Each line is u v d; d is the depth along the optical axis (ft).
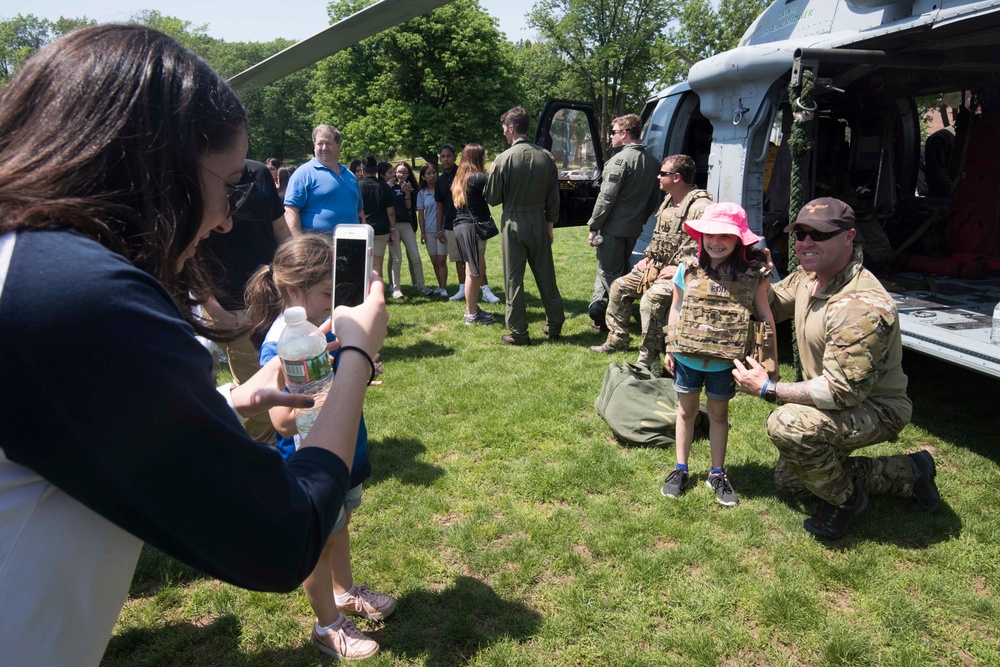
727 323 10.12
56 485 2.18
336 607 7.98
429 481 11.66
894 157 22.89
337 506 2.78
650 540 9.81
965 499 10.70
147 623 8.39
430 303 26.30
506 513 10.64
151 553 9.78
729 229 9.74
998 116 18.04
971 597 8.45
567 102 26.13
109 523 2.42
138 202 2.42
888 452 12.47
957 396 15.07
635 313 22.71
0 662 2.21
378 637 8.06
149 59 2.45
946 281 17.70
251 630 8.29
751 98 15.75
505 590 8.82
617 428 12.98
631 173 18.65
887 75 18.92
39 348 2.01
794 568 9.11
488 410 14.83
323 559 7.33
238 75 10.85
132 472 2.17
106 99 2.35
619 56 112.78
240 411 3.76
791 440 9.19
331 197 17.35
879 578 8.84
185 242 2.70
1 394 2.02
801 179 11.84
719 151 16.94
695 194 15.56
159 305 2.31
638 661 7.58
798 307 10.03
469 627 8.13
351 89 145.28
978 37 12.96
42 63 2.45
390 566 9.31
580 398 15.25
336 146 17.37
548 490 11.21
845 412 9.23
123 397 2.08
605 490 11.33
